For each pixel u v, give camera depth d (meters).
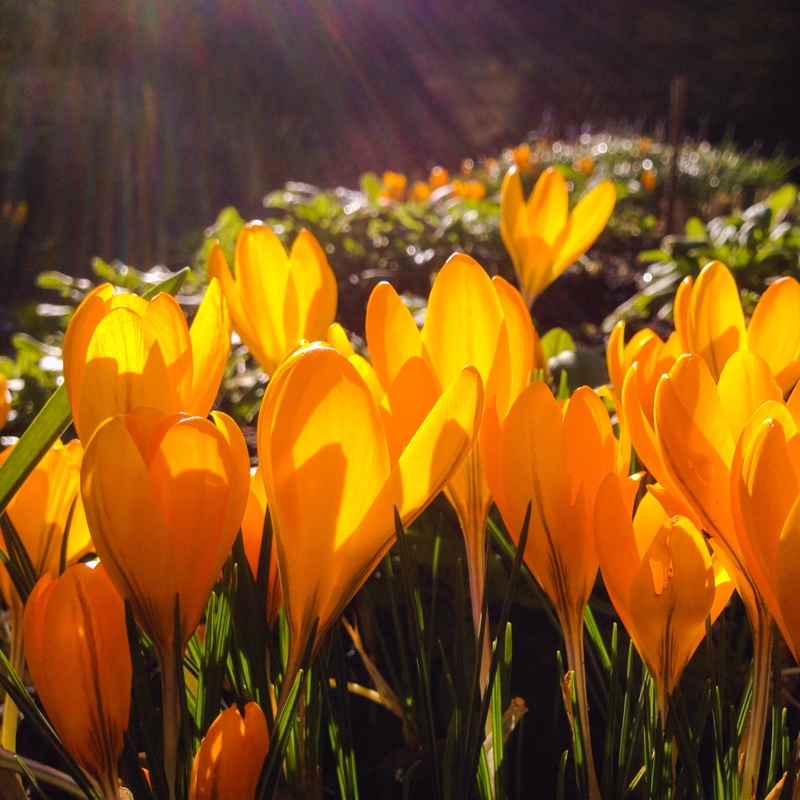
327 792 0.32
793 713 0.34
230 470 0.18
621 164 3.80
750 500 0.18
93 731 0.19
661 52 6.22
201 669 0.23
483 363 0.21
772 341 0.27
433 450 0.18
